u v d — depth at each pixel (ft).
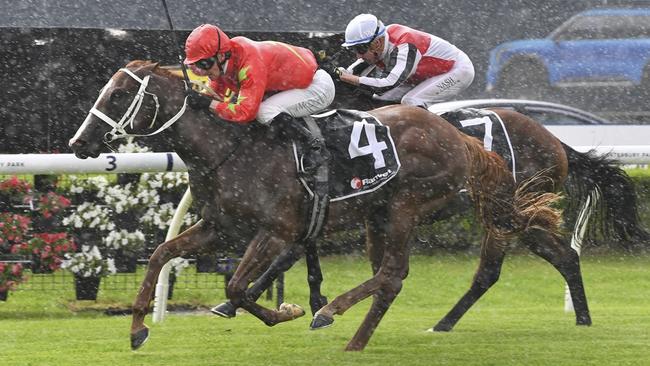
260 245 30.14
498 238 33.65
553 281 50.72
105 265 40.29
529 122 37.32
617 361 30.99
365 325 32.40
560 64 75.36
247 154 30.09
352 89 37.14
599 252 57.31
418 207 32.19
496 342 34.27
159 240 41.04
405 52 36.55
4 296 39.96
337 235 52.54
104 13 62.34
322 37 52.54
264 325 37.42
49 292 43.65
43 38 53.11
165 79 30.07
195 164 30.25
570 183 39.01
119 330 35.65
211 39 29.40
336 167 30.86
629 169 59.11
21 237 39.60
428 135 32.14
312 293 35.29
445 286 48.57
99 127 29.58
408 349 32.86
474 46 71.61
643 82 78.43
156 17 62.34
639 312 41.86
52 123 53.42
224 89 31.32
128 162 36.06
